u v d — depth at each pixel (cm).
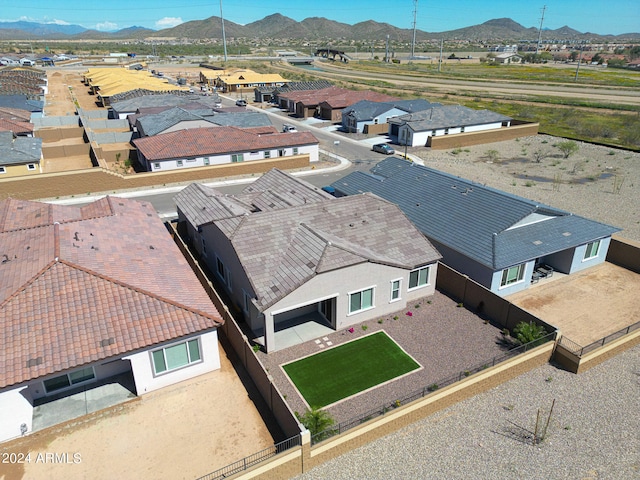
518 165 5503
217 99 8925
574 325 2445
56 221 2614
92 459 1645
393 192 3597
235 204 3117
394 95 10312
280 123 7912
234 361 2153
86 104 9675
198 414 1845
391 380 2041
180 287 2186
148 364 1889
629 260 3069
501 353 2206
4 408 1678
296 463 1565
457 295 2694
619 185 4625
